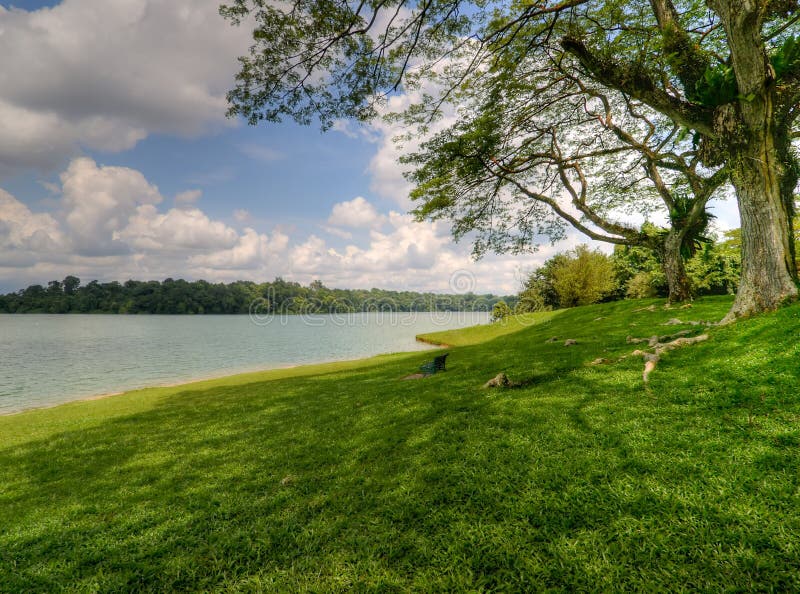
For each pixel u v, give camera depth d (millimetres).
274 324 105500
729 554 2707
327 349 40719
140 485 5570
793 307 7422
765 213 8320
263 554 3545
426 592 2793
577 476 3980
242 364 30531
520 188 17703
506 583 2771
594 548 2967
